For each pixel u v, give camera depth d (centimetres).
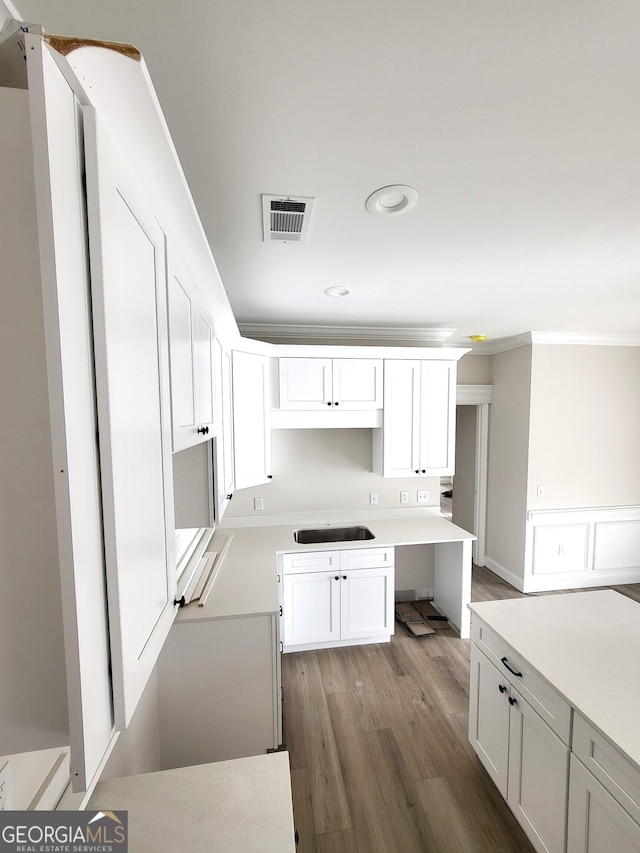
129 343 59
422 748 179
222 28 66
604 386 341
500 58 72
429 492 313
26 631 46
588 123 89
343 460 300
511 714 137
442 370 277
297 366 255
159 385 76
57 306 40
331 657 252
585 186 114
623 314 261
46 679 47
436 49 70
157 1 61
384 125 89
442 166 104
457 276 186
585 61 73
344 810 150
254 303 229
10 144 43
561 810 113
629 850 91
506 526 363
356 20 65
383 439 271
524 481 338
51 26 65
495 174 108
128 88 50
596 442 343
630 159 102
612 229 141
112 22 65
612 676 117
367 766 170
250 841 79
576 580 346
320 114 85
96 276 48
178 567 185
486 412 389
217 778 93
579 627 145
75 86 45
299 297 218
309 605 251
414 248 154
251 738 164
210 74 75
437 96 81
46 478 46
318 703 210
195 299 115
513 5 63
